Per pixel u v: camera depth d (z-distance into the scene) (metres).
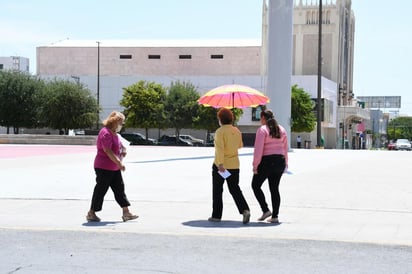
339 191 14.62
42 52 99.25
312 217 10.58
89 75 89.38
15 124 70.31
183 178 18.08
